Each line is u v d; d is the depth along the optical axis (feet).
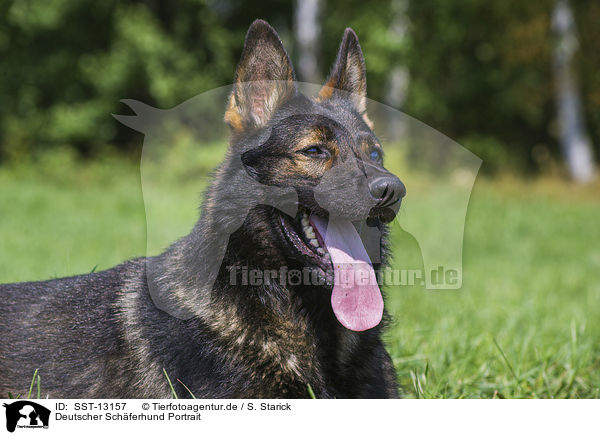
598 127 94.89
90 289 14.94
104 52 82.33
